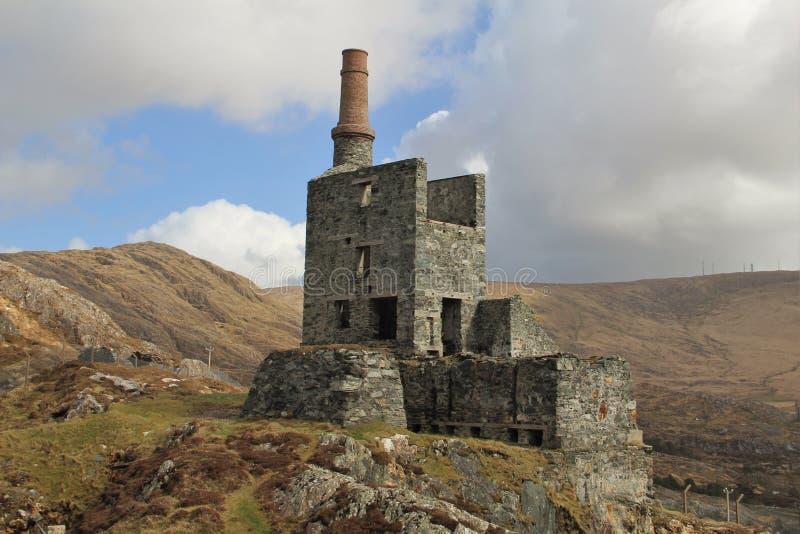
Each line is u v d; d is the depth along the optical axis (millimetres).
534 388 35125
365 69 48438
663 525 40000
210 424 34688
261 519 26500
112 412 38719
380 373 36094
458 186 45469
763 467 119500
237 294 183500
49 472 33000
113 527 26766
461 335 42656
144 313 139000
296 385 37406
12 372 62906
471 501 30734
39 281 86625
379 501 25594
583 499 34562
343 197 44500
